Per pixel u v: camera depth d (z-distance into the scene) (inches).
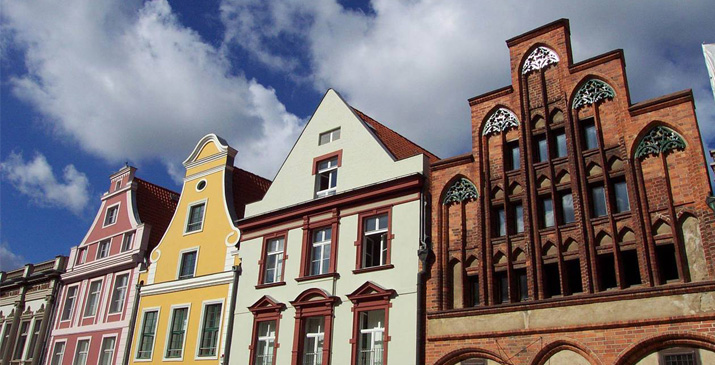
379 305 769.6
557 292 645.3
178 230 1135.0
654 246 594.2
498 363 639.1
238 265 985.5
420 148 1072.2
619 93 671.1
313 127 988.6
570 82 717.3
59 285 1402.6
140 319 1099.9
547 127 718.5
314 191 931.3
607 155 660.7
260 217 983.6
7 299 1544.0
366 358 767.7
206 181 1147.3
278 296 897.5
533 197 695.7
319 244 895.1
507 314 650.8
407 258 767.1
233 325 942.4
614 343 569.3
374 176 856.9
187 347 988.6
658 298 560.7
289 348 844.0
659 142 628.1
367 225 847.1
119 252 1266.0
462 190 760.3
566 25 751.1
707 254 561.3
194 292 1032.2
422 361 700.0
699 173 587.8
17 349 1425.9
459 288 715.4
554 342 604.7
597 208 652.1
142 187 1375.5
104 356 1149.1
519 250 685.3
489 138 768.9
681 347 539.5
